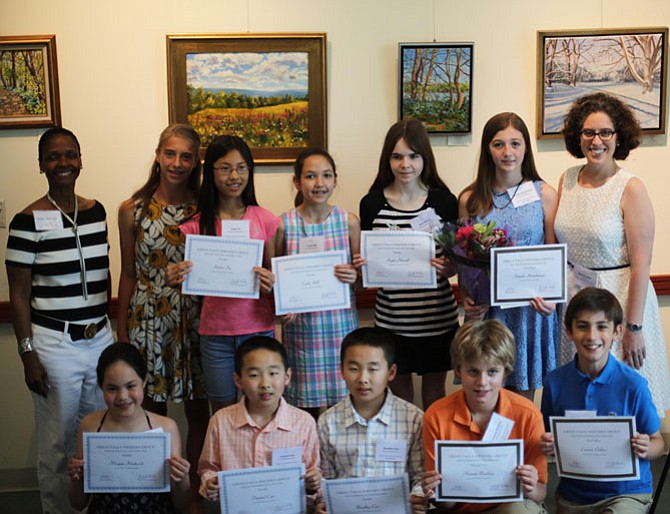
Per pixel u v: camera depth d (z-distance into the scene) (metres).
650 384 2.83
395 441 2.45
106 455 2.39
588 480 2.38
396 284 2.82
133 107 3.38
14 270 2.81
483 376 2.28
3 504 3.33
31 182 3.39
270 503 2.30
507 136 2.75
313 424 2.51
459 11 3.39
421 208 2.91
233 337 2.81
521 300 2.68
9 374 3.48
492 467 2.24
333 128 3.44
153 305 2.87
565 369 2.50
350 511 2.29
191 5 3.34
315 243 2.87
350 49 3.40
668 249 3.55
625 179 2.75
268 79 3.36
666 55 3.39
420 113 3.41
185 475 2.39
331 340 2.85
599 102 2.77
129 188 3.42
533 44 3.42
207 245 2.73
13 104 3.32
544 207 2.88
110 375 2.44
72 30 3.33
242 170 2.77
